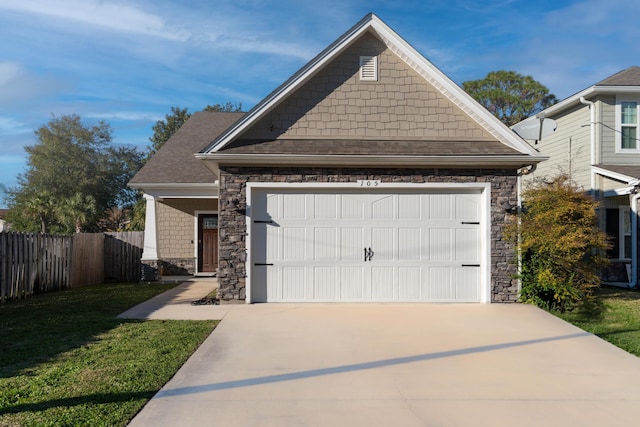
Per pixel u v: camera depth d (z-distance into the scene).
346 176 10.53
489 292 10.56
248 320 8.84
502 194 10.65
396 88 11.13
